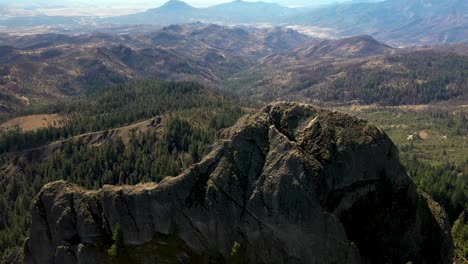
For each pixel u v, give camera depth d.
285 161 62.47
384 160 65.12
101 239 70.06
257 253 62.44
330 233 59.34
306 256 60.22
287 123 68.06
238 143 67.31
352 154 63.38
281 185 61.34
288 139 65.12
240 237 63.47
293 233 60.47
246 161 66.12
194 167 67.56
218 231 64.19
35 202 77.06
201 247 65.31
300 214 59.91
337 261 59.16
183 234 66.06
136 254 67.94
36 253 76.94
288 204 60.50
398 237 62.47
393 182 65.50
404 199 64.88
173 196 66.38
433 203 70.75
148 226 67.56
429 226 65.88
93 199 73.06
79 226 71.62
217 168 66.38
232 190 64.38
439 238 65.25
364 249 60.59
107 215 70.44
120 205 69.19
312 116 67.62
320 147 63.91
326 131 65.12
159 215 66.88
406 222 63.34
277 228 61.22
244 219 63.28
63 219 72.62
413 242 62.88
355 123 66.12
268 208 61.66
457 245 111.62
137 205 68.06
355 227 62.03
